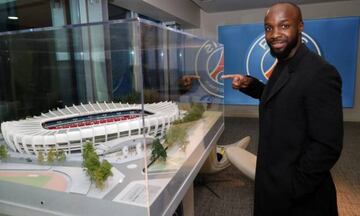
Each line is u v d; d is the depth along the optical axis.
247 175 1.93
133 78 1.73
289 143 1.15
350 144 4.07
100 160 1.32
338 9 5.21
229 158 2.11
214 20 5.92
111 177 1.21
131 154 1.40
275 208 1.23
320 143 1.06
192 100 2.23
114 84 2.42
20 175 1.34
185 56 2.13
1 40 2.07
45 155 1.47
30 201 1.26
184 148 1.60
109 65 2.41
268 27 1.19
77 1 2.77
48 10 2.57
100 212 1.10
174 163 1.42
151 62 1.58
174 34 1.86
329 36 5.14
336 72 1.07
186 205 1.95
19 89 2.22
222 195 2.70
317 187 1.18
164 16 4.35
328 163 1.08
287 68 1.17
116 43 2.03
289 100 1.13
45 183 1.25
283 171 1.17
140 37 1.39
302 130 1.12
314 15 5.32
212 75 2.70
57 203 1.20
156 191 1.15
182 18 4.73
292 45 1.15
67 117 1.88
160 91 1.74
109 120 1.77
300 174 1.13
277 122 1.18
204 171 2.55
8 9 2.28
